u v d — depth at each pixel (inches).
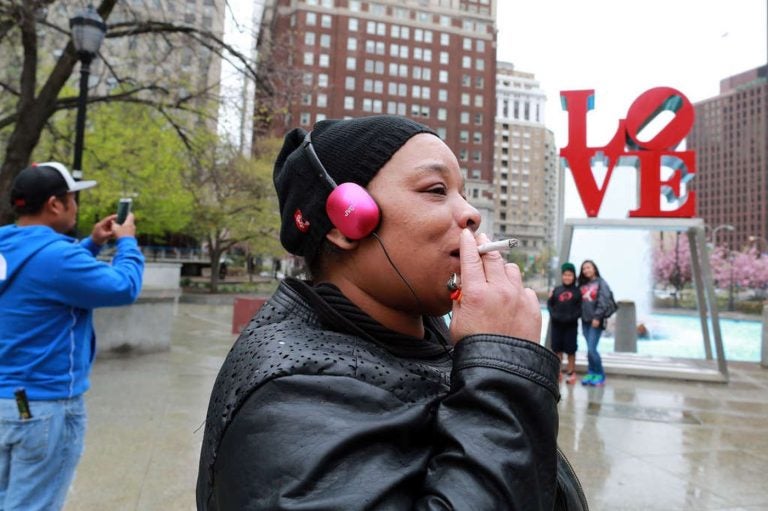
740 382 270.2
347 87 2442.2
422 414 25.7
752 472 139.2
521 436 23.6
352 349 28.1
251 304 383.9
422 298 30.4
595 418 193.5
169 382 220.8
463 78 2642.7
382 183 30.3
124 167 566.9
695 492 125.6
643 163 282.4
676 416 198.1
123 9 332.5
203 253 1573.6
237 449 25.1
